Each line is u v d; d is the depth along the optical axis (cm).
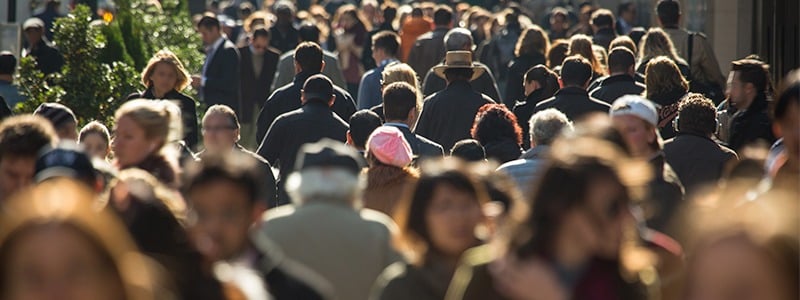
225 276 726
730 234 529
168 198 765
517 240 664
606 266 663
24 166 1002
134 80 2200
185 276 725
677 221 1141
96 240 572
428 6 3931
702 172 1355
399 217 840
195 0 4334
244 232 770
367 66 3294
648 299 679
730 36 3180
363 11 4312
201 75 2822
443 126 1845
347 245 955
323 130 1661
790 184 720
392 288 834
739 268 524
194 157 1470
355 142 1534
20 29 2530
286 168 1669
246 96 2859
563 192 656
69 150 920
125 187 768
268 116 1992
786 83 920
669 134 1770
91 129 1387
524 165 1251
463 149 1398
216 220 759
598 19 2864
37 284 569
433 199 824
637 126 1174
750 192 683
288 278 783
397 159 1166
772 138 1510
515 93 2369
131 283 580
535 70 1942
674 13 2470
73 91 2166
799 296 523
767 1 2917
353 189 970
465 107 1842
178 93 1845
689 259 546
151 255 744
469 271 716
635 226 715
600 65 2194
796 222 528
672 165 1361
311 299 788
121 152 1079
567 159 661
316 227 956
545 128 1280
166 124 1084
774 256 522
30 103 2086
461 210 823
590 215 656
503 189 918
